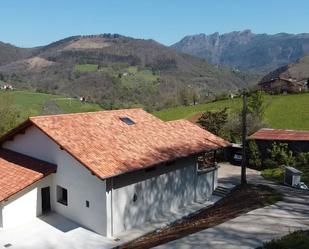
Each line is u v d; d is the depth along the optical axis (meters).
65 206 23.11
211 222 19.27
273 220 18.30
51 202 23.95
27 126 24.11
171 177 24.77
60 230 21.64
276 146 38.28
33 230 21.70
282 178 32.56
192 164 26.36
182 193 25.73
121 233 21.55
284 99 72.31
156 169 23.61
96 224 21.33
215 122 46.00
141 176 22.62
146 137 25.28
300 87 89.56
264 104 63.38
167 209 24.72
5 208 21.88
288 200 22.72
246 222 18.12
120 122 26.20
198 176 26.98
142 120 27.73
